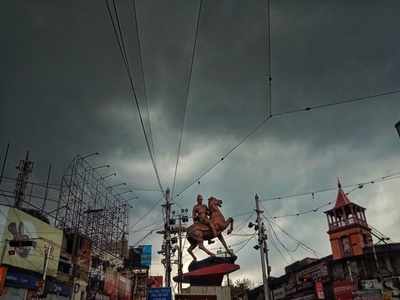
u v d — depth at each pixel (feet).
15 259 73.72
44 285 79.20
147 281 168.45
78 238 104.63
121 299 138.62
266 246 101.86
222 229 80.74
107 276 125.49
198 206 82.64
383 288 104.99
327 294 119.85
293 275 142.92
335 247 150.00
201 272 76.95
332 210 156.25
